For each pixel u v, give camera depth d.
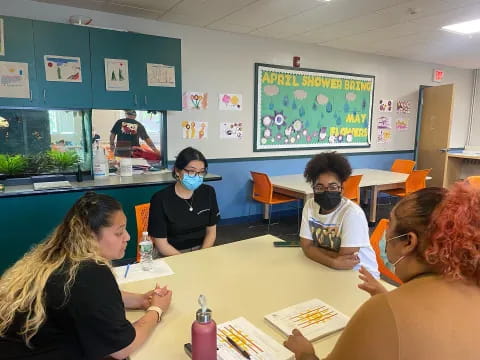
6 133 3.32
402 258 0.78
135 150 4.07
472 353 0.62
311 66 5.17
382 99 6.02
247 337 1.08
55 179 3.39
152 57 3.60
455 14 3.69
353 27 4.18
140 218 2.29
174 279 1.53
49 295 1.00
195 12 3.67
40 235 3.00
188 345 1.03
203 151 4.52
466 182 0.75
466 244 0.66
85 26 3.23
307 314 1.21
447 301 0.65
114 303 1.03
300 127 5.23
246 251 1.87
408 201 0.79
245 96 4.71
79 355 1.03
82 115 3.63
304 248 1.80
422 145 6.65
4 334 1.03
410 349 0.62
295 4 3.41
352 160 5.88
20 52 3.00
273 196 4.45
